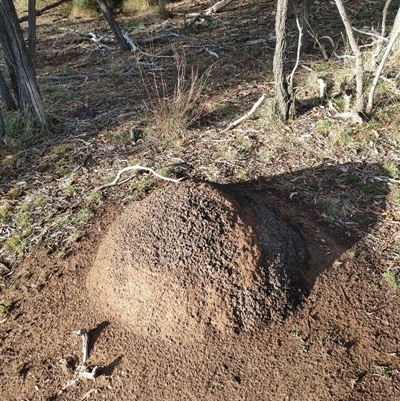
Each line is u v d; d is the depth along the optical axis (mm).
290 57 2859
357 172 1851
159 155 2090
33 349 1342
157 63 3162
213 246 1288
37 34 4215
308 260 1465
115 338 1300
